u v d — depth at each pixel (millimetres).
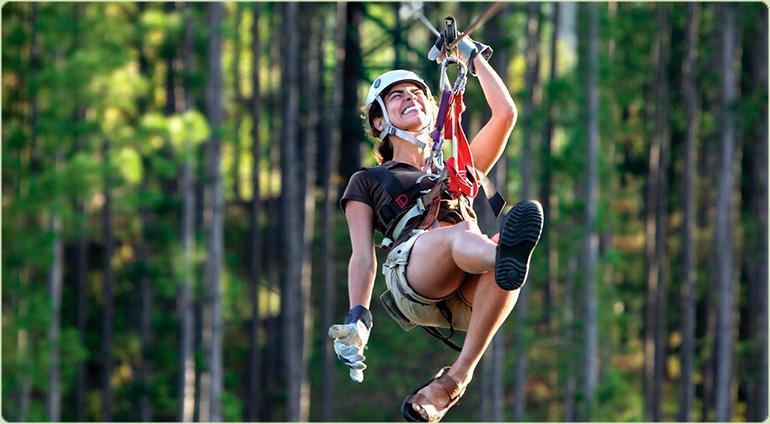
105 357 43250
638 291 51344
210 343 37469
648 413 47781
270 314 47312
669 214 53594
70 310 46375
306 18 45844
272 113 47750
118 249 48531
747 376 48625
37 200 32812
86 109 36656
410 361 48281
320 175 53594
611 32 40562
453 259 7602
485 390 42969
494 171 42875
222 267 40312
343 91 50750
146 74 40906
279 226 53469
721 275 42625
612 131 45281
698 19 49531
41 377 34812
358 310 8008
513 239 6957
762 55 44719
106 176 33750
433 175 8203
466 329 8148
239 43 43375
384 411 46688
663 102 47844
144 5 37219
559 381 46219
